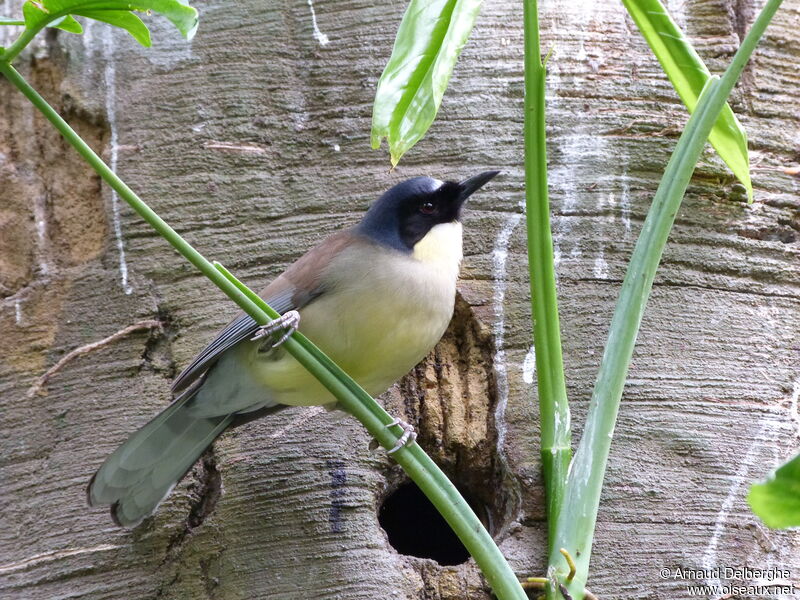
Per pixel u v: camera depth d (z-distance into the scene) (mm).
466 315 6332
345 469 5820
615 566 5367
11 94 7152
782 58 6930
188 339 6262
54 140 7023
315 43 7020
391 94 4738
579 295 6156
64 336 6332
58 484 5898
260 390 6008
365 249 6047
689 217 6352
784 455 5742
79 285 6465
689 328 6047
